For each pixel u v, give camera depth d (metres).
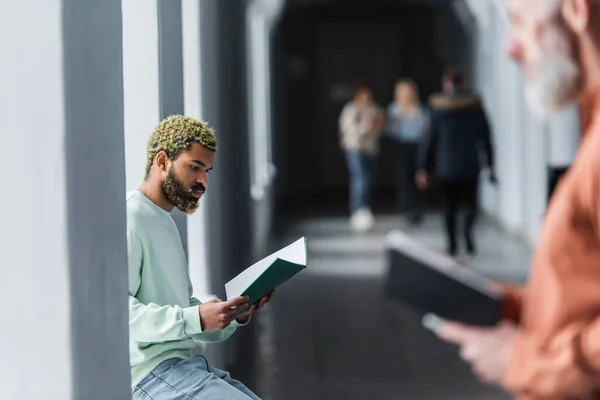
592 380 1.63
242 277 3.60
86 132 3.04
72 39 2.90
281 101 25.06
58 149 2.85
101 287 3.16
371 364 7.77
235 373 7.46
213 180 7.04
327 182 26.38
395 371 7.53
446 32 25.23
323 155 26.27
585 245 1.70
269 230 17.39
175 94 5.07
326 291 11.34
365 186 17.70
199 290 6.37
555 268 1.70
